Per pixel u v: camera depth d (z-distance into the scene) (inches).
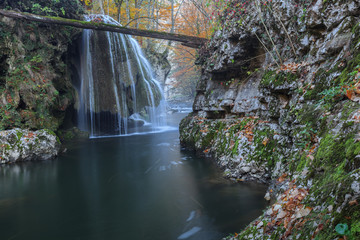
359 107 102.3
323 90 142.4
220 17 304.3
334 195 75.4
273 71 212.2
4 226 155.3
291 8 206.2
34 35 387.9
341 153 91.3
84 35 522.0
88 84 530.9
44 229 150.8
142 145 414.9
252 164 208.7
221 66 295.7
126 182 235.1
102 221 158.7
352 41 133.3
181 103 1530.5
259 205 166.6
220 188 201.5
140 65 631.8
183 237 136.3
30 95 354.0
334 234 63.5
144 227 149.3
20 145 309.3
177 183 223.6
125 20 810.2
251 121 241.6
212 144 294.8
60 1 442.0
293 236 81.2
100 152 368.2
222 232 138.9
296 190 105.2
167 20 815.1
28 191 216.4
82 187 224.5
